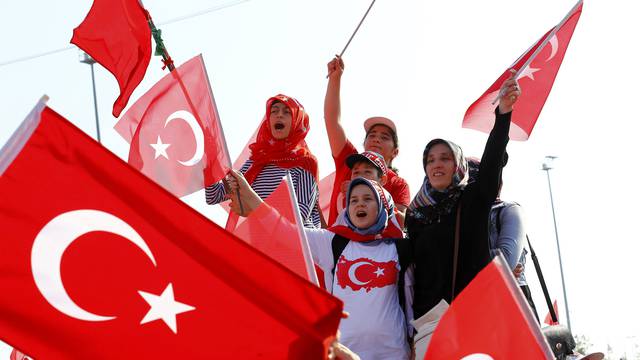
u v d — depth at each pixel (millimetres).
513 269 7500
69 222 5043
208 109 7988
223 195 8727
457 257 7211
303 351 5051
